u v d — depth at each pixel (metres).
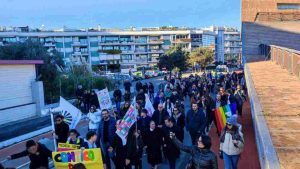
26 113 22.17
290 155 4.35
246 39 32.53
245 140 13.16
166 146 8.93
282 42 31.84
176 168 10.34
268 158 4.20
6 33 85.00
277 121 6.34
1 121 20.17
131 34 100.06
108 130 9.27
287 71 15.82
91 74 37.00
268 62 21.72
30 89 22.89
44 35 90.44
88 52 95.31
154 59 101.62
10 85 21.22
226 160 8.05
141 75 63.94
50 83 30.59
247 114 18.61
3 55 33.41
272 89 10.69
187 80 28.88
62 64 39.31
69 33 93.50
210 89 25.92
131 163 8.88
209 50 88.31
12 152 13.43
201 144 5.91
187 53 83.81
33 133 16.84
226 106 12.69
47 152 7.20
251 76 14.31
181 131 9.03
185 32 103.06
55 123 10.40
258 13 34.84
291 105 7.92
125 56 99.38
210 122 14.55
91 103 21.22
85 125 17.98
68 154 7.14
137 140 8.79
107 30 99.88
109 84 36.94
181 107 11.69
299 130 5.62
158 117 10.43
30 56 33.03
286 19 34.62
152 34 102.00
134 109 8.81
